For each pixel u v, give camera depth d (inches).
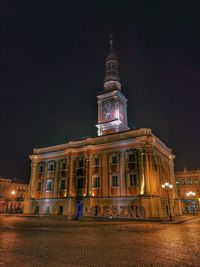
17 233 608.1
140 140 1407.5
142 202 1280.8
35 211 1772.9
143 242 445.7
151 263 279.9
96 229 732.0
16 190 3024.1
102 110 2027.6
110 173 1487.5
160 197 1391.5
